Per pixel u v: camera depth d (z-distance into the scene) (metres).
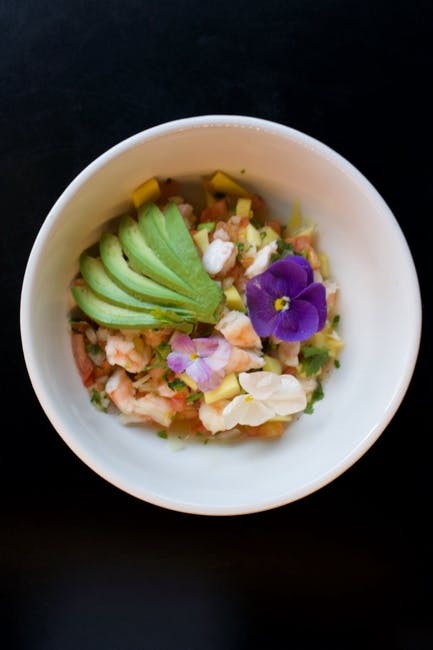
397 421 0.51
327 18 0.49
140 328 0.43
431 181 0.50
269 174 0.46
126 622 0.51
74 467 0.51
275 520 0.51
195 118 0.43
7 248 0.49
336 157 0.43
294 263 0.44
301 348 0.46
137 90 0.49
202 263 0.44
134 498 0.51
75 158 0.49
